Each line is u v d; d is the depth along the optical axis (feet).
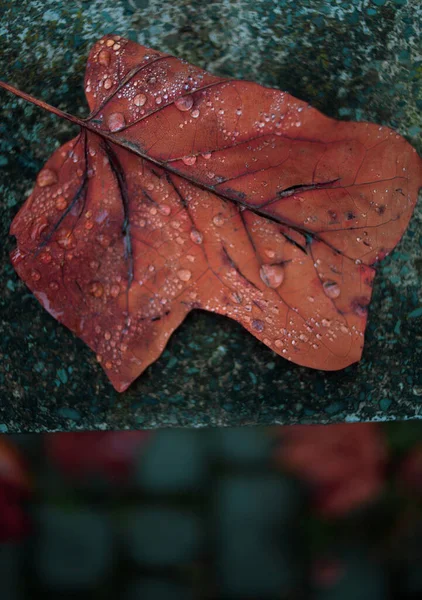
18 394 1.83
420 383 1.82
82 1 1.83
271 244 1.71
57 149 1.74
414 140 1.82
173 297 1.73
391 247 1.73
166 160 1.70
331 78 1.82
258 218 1.71
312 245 1.72
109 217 1.72
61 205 1.73
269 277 1.71
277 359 1.81
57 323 1.82
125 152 1.71
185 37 1.82
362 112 1.82
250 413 1.81
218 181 1.70
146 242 1.72
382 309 1.82
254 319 1.72
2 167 1.82
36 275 1.75
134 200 1.71
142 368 1.75
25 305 1.82
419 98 1.83
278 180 1.71
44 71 1.83
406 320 1.82
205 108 1.70
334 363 1.73
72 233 1.73
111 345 1.75
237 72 1.82
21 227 1.74
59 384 1.82
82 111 1.82
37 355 1.82
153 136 1.70
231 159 1.70
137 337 1.74
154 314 1.73
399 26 1.84
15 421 1.83
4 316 1.82
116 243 1.72
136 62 1.71
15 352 1.83
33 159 1.82
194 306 1.72
